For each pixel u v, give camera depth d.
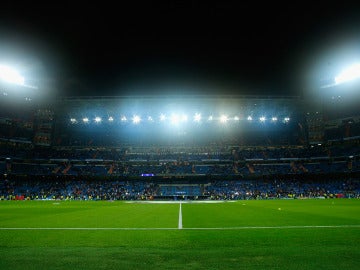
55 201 58.25
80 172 78.00
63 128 85.94
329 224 17.33
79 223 18.83
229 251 9.83
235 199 66.12
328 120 80.69
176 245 11.08
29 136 81.38
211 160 79.94
